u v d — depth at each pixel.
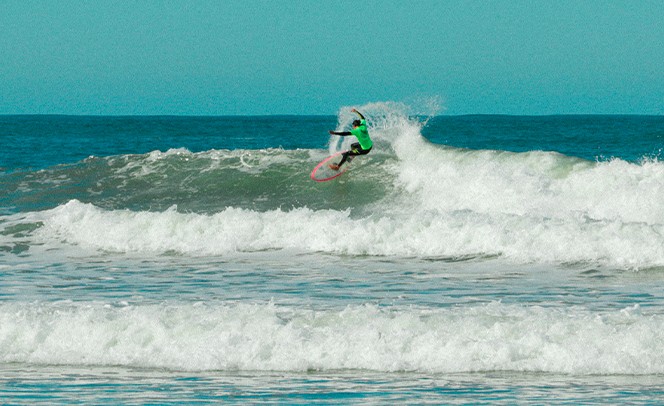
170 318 34.47
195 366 31.33
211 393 28.08
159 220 61.50
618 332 31.38
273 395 27.77
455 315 34.44
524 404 26.30
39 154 142.75
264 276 48.97
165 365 31.61
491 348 31.00
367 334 32.34
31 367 31.78
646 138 182.12
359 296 42.28
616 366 29.77
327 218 58.97
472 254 53.66
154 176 81.19
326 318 34.34
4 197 76.88
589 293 42.41
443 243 54.97
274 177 78.06
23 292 44.56
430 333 32.19
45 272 51.34
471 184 66.75
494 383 28.70
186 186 78.00
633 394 27.16
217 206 71.88
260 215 60.84
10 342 33.78
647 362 29.80
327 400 27.11
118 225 61.88
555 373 29.81
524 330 32.06
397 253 55.09
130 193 77.00
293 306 39.75
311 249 57.03
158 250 58.69
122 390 28.53
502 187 64.81
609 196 61.03
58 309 39.00
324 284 46.03
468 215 57.31
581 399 26.73
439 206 66.69
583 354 30.30
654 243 50.41
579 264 50.19
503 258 52.41
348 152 77.19
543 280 46.28
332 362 31.06
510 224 54.84
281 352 31.64
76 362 32.22
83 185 79.75
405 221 57.22
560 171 65.88
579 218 55.84
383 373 30.20
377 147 81.38
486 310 35.22
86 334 33.69
